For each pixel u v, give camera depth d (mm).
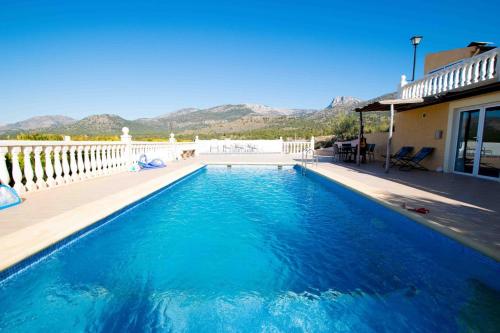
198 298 2703
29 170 5492
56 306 2557
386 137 13375
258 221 5082
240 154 19062
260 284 2961
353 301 2654
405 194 5582
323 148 19438
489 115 7504
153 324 2326
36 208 4516
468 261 3027
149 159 11320
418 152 10266
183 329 2271
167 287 2898
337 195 7113
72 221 3850
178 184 8133
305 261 3502
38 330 2256
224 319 2416
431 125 9828
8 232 3396
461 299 2656
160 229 4676
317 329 2273
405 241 4117
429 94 9578
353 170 9750
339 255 3672
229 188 8102
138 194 5684
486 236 3189
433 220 3801
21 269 2770
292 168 12523
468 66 7879
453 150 8914
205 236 4352
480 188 6188
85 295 2750
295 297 2717
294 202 6461
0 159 4750
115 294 2773
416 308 2531
